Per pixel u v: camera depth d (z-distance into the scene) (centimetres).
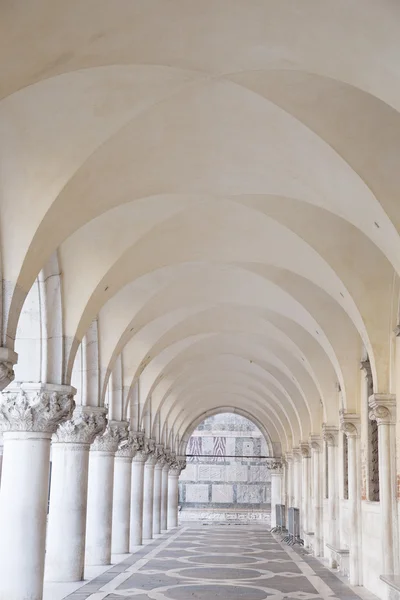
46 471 1294
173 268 1705
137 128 1015
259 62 852
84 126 987
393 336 1388
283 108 945
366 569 1609
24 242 1026
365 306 1388
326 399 2155
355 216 1095
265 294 1844
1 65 771
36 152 999
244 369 3250
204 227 1406
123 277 1487
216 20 780
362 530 1673
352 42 750
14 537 1235
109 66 879
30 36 754
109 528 2025
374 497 1609
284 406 3353
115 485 2420
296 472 3312
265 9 752
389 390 1386
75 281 1384
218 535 3428
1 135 970
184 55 847
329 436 2131
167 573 1830
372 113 929
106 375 1775
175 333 2259
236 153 1096
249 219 1367
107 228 1350
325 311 1745
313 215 1300
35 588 1224
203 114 995
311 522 2795
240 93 938
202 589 1547
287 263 1508
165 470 3934
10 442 1286
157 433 3397
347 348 1775
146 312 1861
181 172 1158
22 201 1023
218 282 1802
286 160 1077
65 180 1029
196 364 3020
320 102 927
